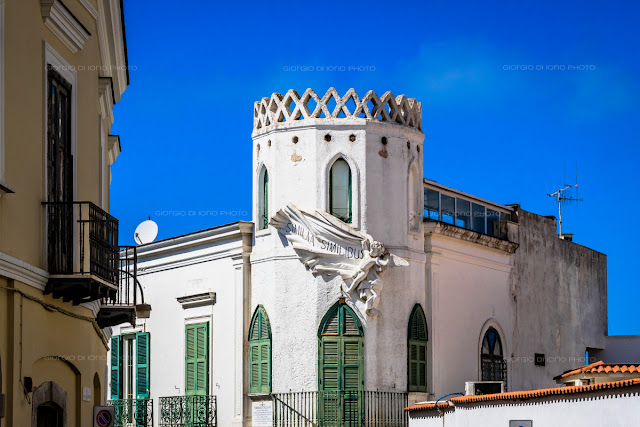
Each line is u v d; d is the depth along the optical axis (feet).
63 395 52.26
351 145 99.76
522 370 116.57
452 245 107.24
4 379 43.11
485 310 111.55
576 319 129.08
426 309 102.99
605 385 57.36
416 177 103.91
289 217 100.07
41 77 48.03
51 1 48.11
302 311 99.19
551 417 63.41
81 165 55.16
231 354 105.50
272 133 102.22
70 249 51.34
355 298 98.17
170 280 116.37
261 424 101.35
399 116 102.42
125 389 122.93
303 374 98.32
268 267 102.27
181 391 112.47
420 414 86.07
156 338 117.50
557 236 127.44
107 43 64.59
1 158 42.39
